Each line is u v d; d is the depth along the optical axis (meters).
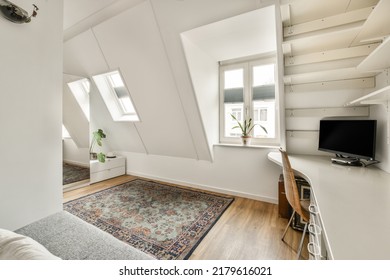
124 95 3.76
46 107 1.62
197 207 2.57
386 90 1.01
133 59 2.72
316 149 2.26
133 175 4.32
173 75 2.58
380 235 0.63
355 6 1.50
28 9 1.46
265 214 2.38
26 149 1.50
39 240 1.12
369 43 1.72
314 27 1.68
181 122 3.05
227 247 1.73
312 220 1.16
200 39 2.29
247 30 2.08
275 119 2.83
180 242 1.81
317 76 1.84
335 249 0.56
